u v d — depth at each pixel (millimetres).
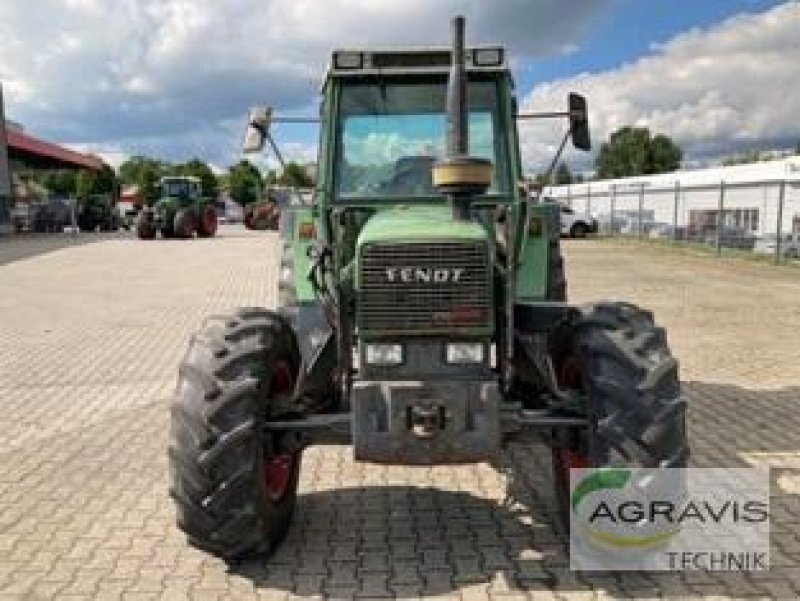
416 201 5406
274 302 14547
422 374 4137
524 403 4594
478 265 4086
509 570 4281
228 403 3963
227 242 32156
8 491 5543
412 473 5746
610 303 4461
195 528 4020
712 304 14141
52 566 4445
